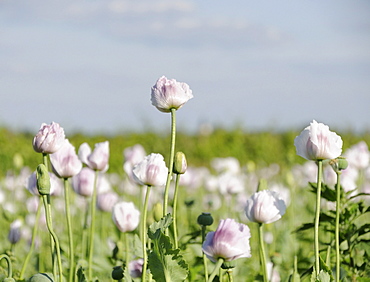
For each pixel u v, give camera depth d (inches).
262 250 99.3
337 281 101.2
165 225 92.9
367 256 114.7
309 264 123.3
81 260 122.0
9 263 99.7
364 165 139.1
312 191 113.6
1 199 182.2
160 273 93.3
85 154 118.1
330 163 102.5
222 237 90.6
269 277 116.0
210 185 186.5
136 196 212.2
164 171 98.4
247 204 99.3
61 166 104.4
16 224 133.7
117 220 111.0
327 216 114.0
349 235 113.1
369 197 153.7
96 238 136.6
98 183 139.6
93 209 117.9
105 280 121.1
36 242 142.6
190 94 98.8
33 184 119.3
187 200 133.0
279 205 99.0
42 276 97.8
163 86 98.3
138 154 136.7
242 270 124.0
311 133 95.8
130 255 121.2
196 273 115.0
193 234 113.3
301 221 191.0
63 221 182.4
